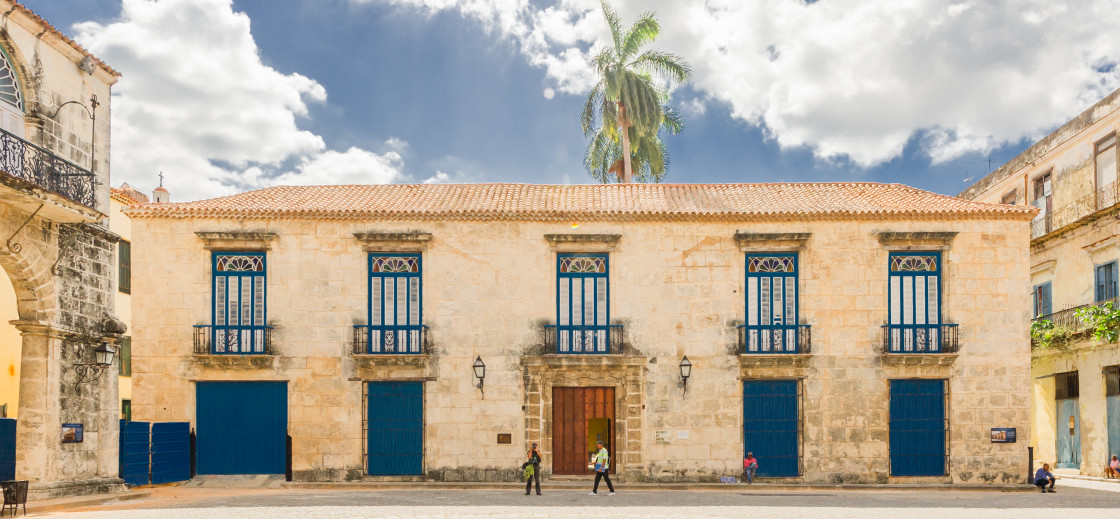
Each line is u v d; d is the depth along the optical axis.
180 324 23.27
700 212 23.52
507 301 23.50
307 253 23.50
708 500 19.56
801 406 23.28
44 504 16.53
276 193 25.52
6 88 16.58
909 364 23.17
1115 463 25.50
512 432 23.17
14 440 18.64
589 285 23.77
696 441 23.17
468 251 23.61
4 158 15.59
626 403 23.23
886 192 25.70
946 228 23.55
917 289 23.59
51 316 17.77
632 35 36.31
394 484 22.53
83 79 18.94
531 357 23.16
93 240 19.39
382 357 22.98
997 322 23.34
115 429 19.80
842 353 23.31
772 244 23.56
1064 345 27.70
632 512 17.05
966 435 23.11
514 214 23.50
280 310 23.34
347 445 23.06
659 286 23.58
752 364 23.25
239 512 16.47
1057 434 29.77
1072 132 29.20
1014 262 23.47
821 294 23.45
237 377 23.22
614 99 35.50
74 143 18.52
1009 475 22.95
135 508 17.09
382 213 23.47
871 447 23.08
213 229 23.47
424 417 23.25
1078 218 28.47
